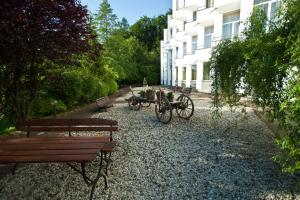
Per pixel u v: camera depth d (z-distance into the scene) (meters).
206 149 5.58
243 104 6.31
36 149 3.21
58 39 5.44
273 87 4.18
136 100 12.04
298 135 3.03
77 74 10.78
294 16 3.77
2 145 3.37
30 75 6.33
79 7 5.87
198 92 21.62
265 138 6.42
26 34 4.93
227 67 5.78
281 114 3.80
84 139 3.68
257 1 14.93
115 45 29.20
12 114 6.53
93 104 13.24
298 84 2.74
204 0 22.67
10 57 5.41
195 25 23.05
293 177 4.01
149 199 3.38
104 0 28.27
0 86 6.13
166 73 41.25
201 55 21.23
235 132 7.16
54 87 8.86
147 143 6.09
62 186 3.74
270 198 3.37
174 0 35.50
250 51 4.82
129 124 8.48
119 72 26.73
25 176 4.07
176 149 5.59
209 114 10.44
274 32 4.40
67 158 2.89
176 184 3.82
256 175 4.12
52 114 9.28
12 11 4.61
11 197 3.41
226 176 4.10
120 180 3.97
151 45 64.81
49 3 5.15
